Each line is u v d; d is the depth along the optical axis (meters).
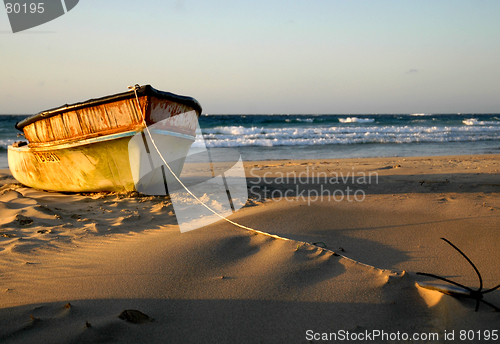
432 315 1.99
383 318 2.00
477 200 4.78
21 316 2.01
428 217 4.01
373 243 3.28
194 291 2.31
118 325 1.90
